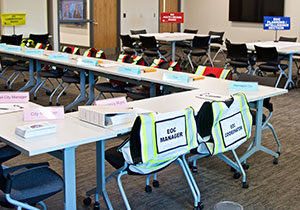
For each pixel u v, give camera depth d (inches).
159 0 520.1
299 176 147.2
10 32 380.5
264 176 146.7
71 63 218.1
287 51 275.0
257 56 283.4
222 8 502.6
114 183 138.8
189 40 377.4
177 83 165.6
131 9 490.6
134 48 373.4
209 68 193.6
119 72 191.6
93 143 179.0
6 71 352.2
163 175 146.6
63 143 91.7
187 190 135.2
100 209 121.5
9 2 375.6
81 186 135.9
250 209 122.6
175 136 104.6
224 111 115.9
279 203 126.6
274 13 448.1
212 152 116.3
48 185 94.3
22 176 98.0
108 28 474.0
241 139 123.1
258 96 141.3
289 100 261.3
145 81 184.2
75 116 116.6
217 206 120.6
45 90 283.6
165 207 123.7
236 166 140.5
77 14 444.1
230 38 500.1
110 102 122.1
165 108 124.2
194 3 535.2
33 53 257.4
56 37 411.5
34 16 395.9
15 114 118.3
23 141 92.8
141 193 132.6
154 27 521.7
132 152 100.3
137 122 97.7
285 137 188.5
